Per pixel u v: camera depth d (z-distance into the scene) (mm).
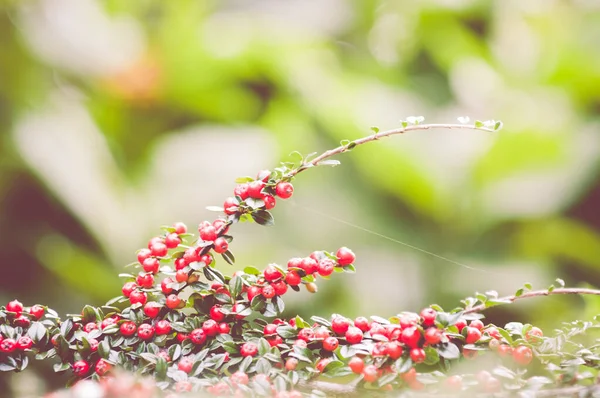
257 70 2033
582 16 2035
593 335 824
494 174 1758
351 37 2322
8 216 1583
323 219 1714
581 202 1798
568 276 1732
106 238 1608
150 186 1804
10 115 1639
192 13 2016
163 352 781
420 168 1683
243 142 1898
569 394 744
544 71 2035
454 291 1600
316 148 1876
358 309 1552
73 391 755
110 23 1974
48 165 1580
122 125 1962
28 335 784
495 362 774
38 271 1610
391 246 1689
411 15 2215
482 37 2254
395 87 2074
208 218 1718
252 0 2344
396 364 747
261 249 1610
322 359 769
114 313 797
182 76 1922
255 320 802
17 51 1698
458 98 2061
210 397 753
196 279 786
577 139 1812
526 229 1720
